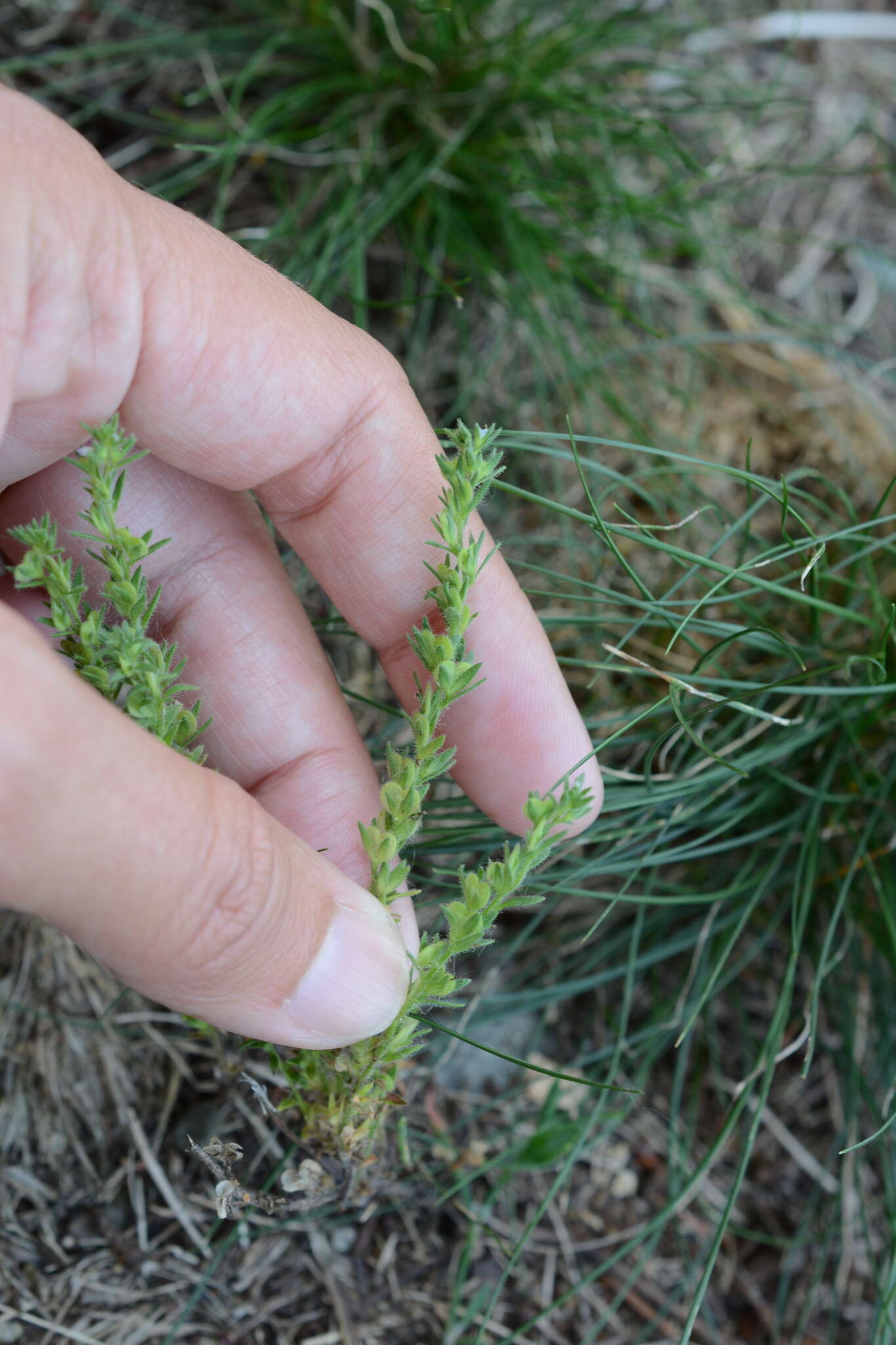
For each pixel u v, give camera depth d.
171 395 0.25
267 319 0.25
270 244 0.33
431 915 0.29
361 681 0.31
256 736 0.27
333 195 0.33
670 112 0.34
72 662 0.26
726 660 0.31
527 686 0.26
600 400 0.34
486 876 0.23
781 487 0.29
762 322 0.36
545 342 0.34
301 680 0.27
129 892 0.22
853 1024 0.30
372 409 0.26
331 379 0.25
